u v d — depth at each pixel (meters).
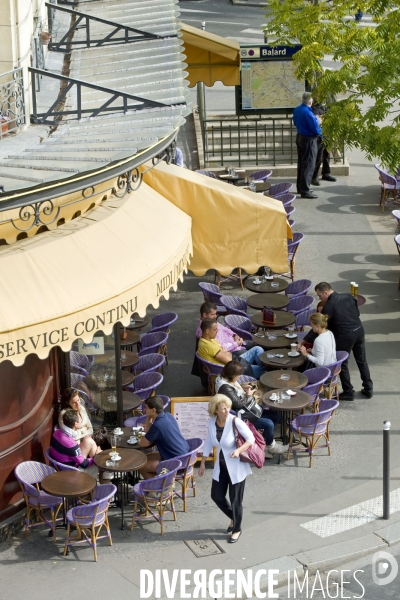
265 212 16.95
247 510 14.62
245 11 53.25
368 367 18.88
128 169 13.02
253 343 18.70
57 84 17.42
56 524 14.23
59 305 12.43
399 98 20.31
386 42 20.00
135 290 13.49
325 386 17.45
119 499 14.65
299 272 23.58
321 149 28.94
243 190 17.89
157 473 14.02
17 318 12.01
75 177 12.05
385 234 25.91
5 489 13.99
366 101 35.91
